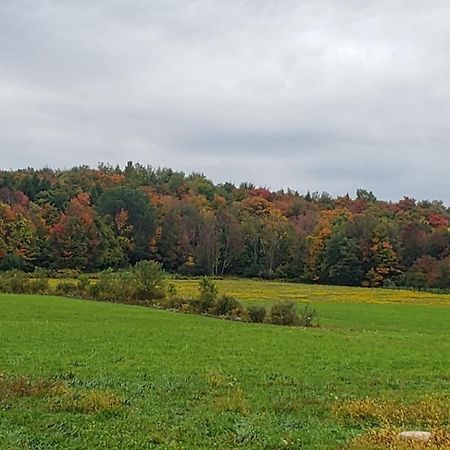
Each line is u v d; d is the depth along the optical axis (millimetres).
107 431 15844
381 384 25344
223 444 14969
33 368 26734
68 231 129625
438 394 22672
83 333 43500
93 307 69688
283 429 16688
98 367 27438
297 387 24000
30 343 36500
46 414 17656
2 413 17578
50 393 20469
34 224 132500
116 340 39562
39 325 48812
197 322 57688
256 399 21219
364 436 15578
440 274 130625
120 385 23141
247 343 39812
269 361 31312
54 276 118625
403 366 30734
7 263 122625
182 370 27281
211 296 69562
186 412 18766
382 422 17656
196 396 21375
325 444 15156
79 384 23188
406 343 43625
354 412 18781
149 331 46656
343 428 17125
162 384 23531
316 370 28578
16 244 126562
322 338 45406
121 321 55531
